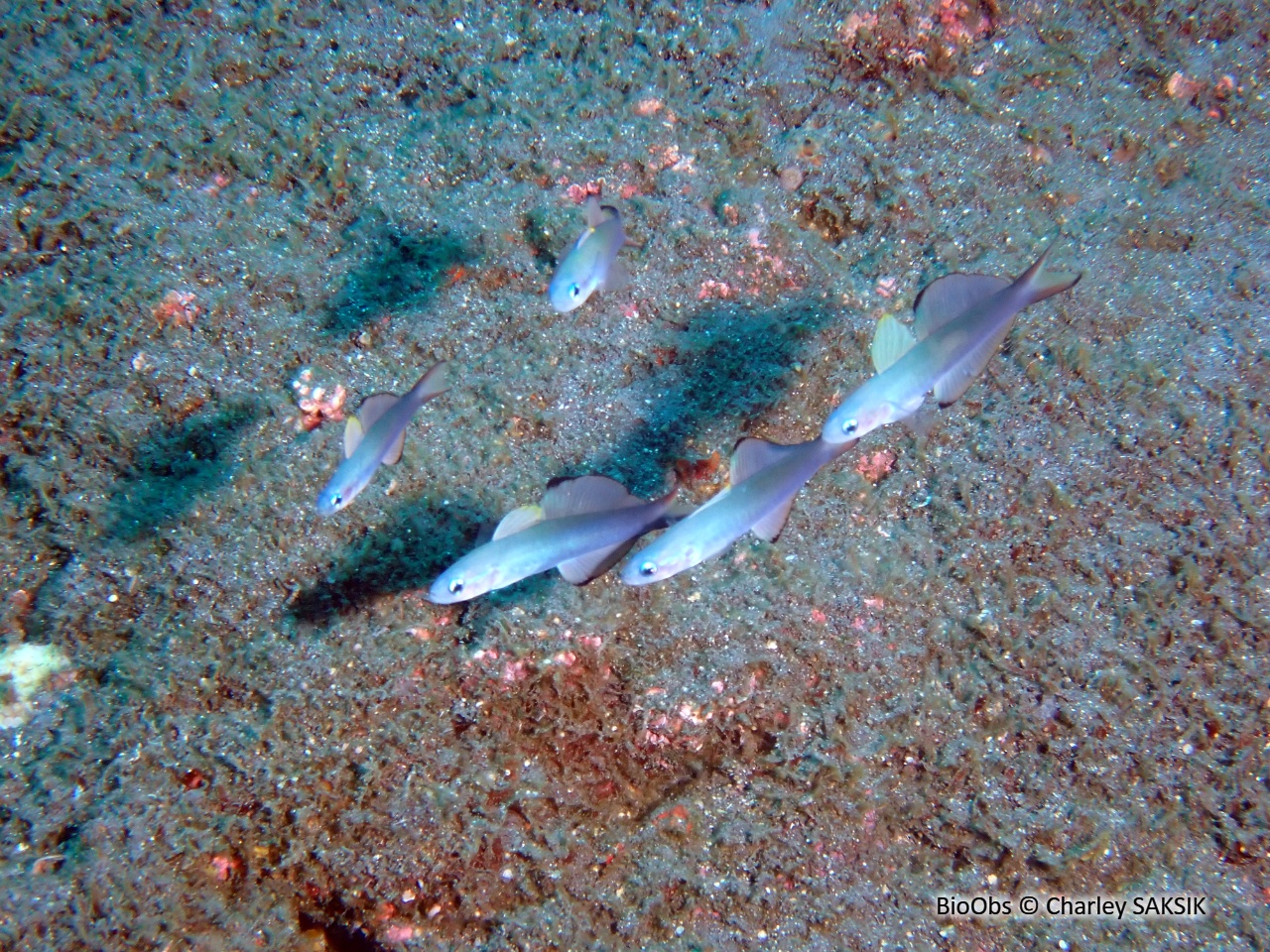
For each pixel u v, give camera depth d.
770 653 0.43
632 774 0.42
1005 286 0.35
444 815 0.41
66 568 0.42
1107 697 0.42
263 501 0.45
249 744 0.40
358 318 0.49
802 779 0.42
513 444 0.47
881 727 0.42
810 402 0.48
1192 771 0.41
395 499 0.45
